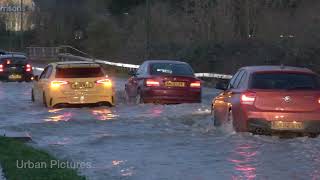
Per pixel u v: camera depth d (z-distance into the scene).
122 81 106.62
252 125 36.25
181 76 59.28
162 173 27.55
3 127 43.22
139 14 176.12
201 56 117.38
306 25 108.94
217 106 42.47
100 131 41.22
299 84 36.84
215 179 26.20
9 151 31.47
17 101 65.56
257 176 26.72
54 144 35.84
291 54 94.88
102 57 174.62
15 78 100.38
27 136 37.34
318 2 113.81
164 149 33.88
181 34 148.50
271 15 120.94
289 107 36.00
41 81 60.03
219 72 107.25
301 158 30.70
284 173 27.33
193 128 42.41
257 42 111.50
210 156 31.55
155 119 47.72
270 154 31.81
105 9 191.25
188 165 29.30
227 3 129.50
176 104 59.03
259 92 36.28
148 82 58.94
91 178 26.44
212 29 132.62
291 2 118.00
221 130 40.41
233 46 113.56
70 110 54.69
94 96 56.59
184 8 155.50
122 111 53.88
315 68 86.06
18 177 25.02
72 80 56.38
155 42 149.88
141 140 37.12
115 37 178.25
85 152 33.03
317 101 36.12
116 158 31.25
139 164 29.62
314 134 36.44
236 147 33.88
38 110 55.22
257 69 38.41
